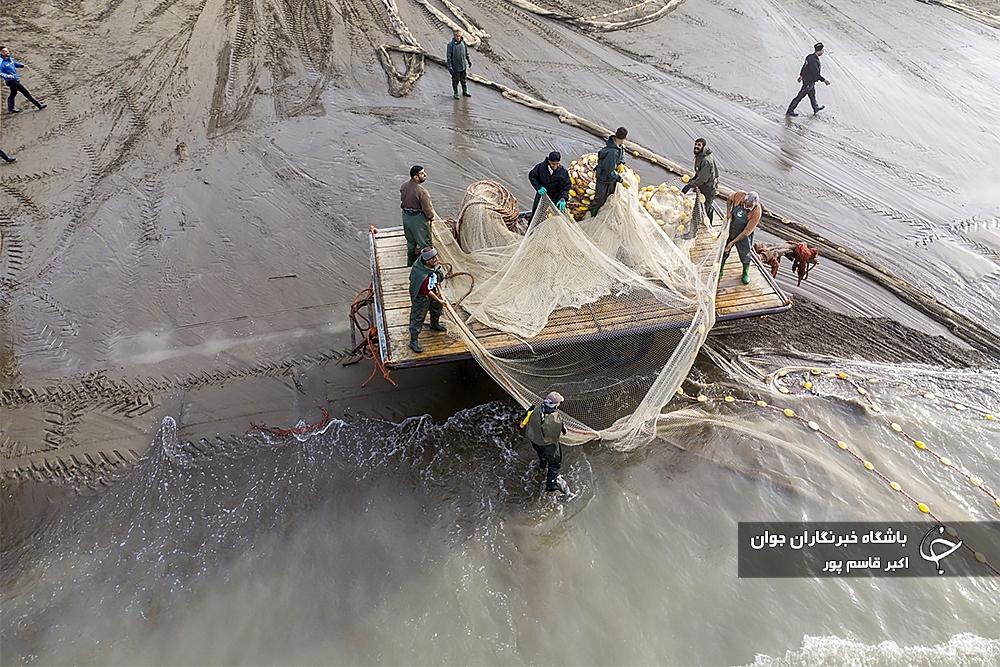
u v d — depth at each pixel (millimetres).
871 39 17031
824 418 8750
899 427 8594
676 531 7586
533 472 8180
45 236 11516
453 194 12492
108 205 12180
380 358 8359
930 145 13555
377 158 13453
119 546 7465
